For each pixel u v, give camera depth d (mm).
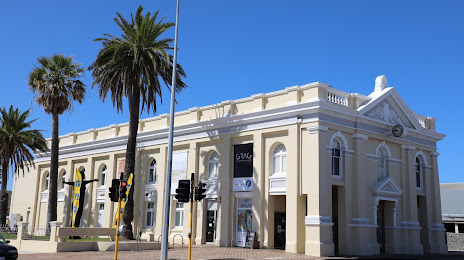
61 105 36406
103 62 29438
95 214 39062
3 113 40000
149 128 36625
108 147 39219
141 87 30031
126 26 29781
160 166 34844
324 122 26031
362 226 26562
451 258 27109
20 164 41031
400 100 31359
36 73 36719
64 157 43531
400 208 30281
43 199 45094
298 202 25875
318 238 24438
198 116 32875
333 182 26172
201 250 26391
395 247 29266
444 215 50312
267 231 27359
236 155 30000
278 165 27938
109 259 21281
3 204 39969
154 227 34281
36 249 26844
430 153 34031
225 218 29531
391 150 30422
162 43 29672
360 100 28828
